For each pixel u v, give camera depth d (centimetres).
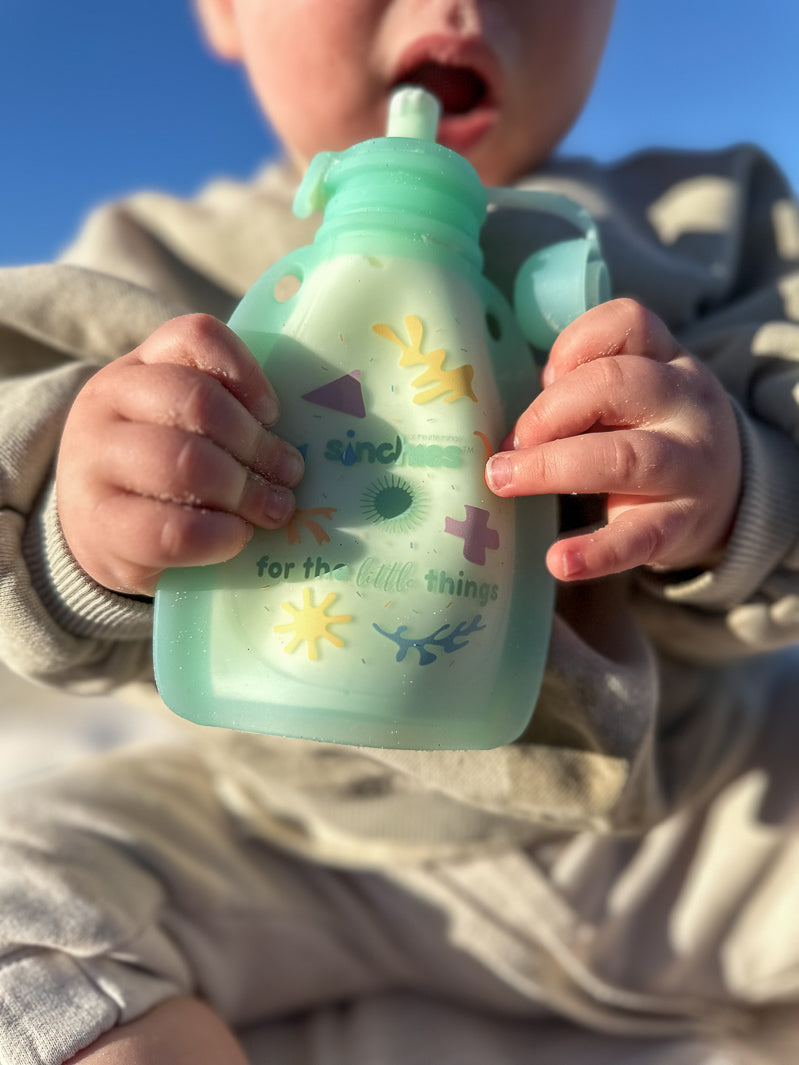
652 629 25
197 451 15
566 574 17
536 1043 26
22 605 19
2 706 43
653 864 27
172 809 26
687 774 26
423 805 25
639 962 26
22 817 24
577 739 21
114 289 23
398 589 16
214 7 31
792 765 27
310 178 19
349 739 16
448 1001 27
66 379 21
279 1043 26
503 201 21
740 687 28
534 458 17
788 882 26
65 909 21
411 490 17
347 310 17
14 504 20
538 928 25
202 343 16
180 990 22
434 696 16
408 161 18
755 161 33
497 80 24
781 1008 27
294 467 16
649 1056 26
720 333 25
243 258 29
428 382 17
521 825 25
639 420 17
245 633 17
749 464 20
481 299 19
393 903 26
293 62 25
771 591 22
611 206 29
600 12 26
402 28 23
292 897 26
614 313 18
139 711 42
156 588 17
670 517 18
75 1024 19
